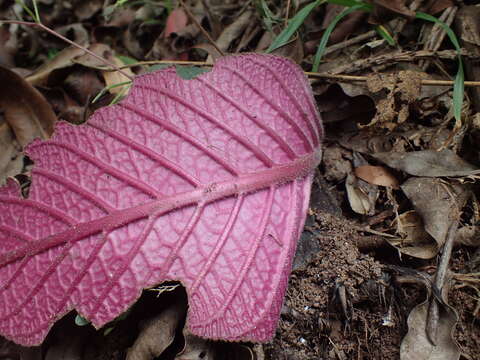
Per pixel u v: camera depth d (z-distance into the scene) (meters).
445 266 0.24
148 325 0.24
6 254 0.22
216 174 0.21
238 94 0.23
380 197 0.28
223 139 0.22
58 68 0.36
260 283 0.21
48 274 0.21
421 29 0.33
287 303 0.25
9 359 0.25
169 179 0.21
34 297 0.21
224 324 0.20
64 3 0.45
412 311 0.24
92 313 0.20
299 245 0.26
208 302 0.20
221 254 0.21
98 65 0.36
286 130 0.24
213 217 0.21
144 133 0.22
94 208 0.21
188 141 0.22
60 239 0.21
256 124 0.23
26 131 0.34
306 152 0.24
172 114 0.22
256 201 0.22
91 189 0.21
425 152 0.27
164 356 0.24
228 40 0.37
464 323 0.25
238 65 0.24
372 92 0.28
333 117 0.30
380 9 0.32
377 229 0.27
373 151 0.29
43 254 0.21
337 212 0.28
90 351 0.25
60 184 0.22
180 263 0.20
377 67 0.31
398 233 0.26
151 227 0.20
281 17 0.37
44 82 0.36
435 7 0.33
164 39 0.40
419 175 0.27
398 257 0.26
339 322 0.25
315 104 0.26
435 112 0.30
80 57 0.36
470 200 0.27
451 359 0.23
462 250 0.26
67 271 0.21
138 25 0.43
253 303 0.21
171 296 0.24
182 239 0.20
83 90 0.36
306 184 0.24
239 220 0.21
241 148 0.22
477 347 0.24
